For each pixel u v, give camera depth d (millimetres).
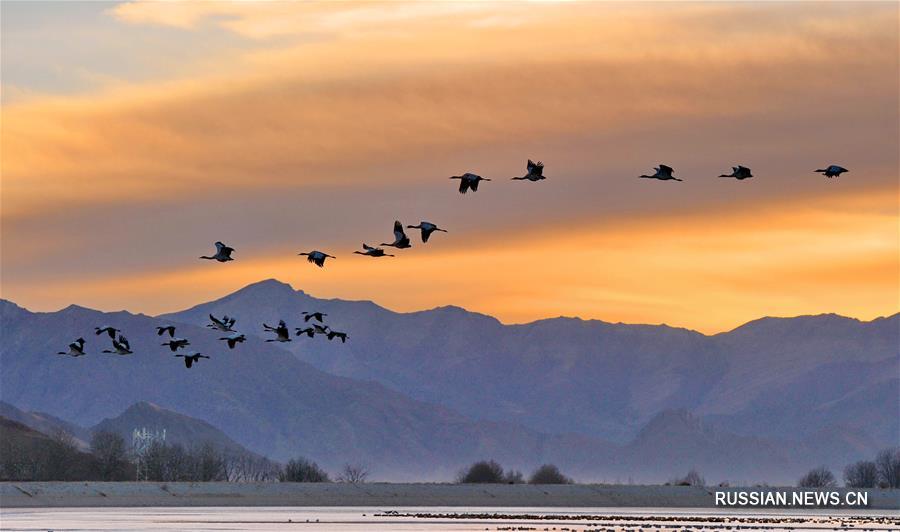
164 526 175125
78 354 123812
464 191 104938
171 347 122938
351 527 176000
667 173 116500
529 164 105688
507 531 171500
